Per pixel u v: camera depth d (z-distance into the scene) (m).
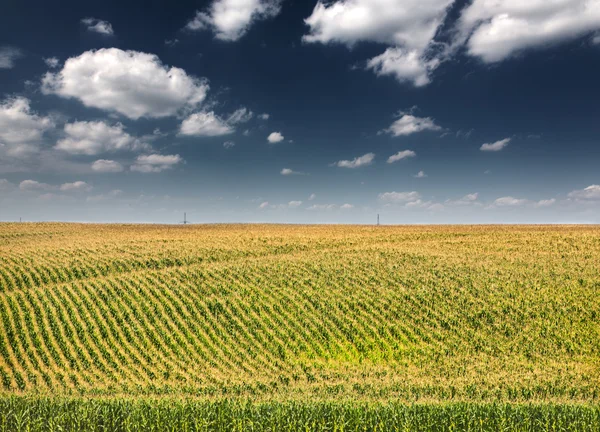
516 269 47.97
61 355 30.61
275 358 31.20
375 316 37.72
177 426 17.34
